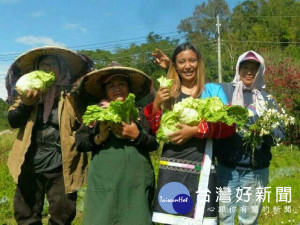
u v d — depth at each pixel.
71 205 1.93
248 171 1.82
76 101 1.85
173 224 1.65
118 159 1.62
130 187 1.62
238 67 1.90
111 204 1.58
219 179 1.87
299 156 6.78
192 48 1.75
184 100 1.67
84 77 1.71
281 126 1.81
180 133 1.62
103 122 1.61
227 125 1.65
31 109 1.86
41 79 1.77
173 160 1.67
